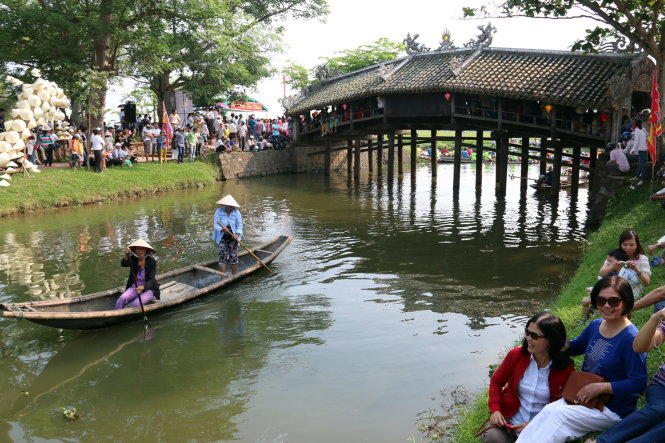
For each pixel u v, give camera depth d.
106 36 24.50
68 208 19.94
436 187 26.86
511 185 27.73
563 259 12.70
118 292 9.17
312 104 29.67
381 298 10.15
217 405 6.46
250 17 31.28
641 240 10.37
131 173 24.12
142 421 6.15
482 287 10.73
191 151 28.39
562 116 20.17
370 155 32.44
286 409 6.30
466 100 23.31
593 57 20.89
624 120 18.30
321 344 8.09
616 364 4.19
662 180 12.66
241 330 8.69
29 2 23.47
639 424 3.88
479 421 5.28
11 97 19.72
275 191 25.36
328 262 12.74
